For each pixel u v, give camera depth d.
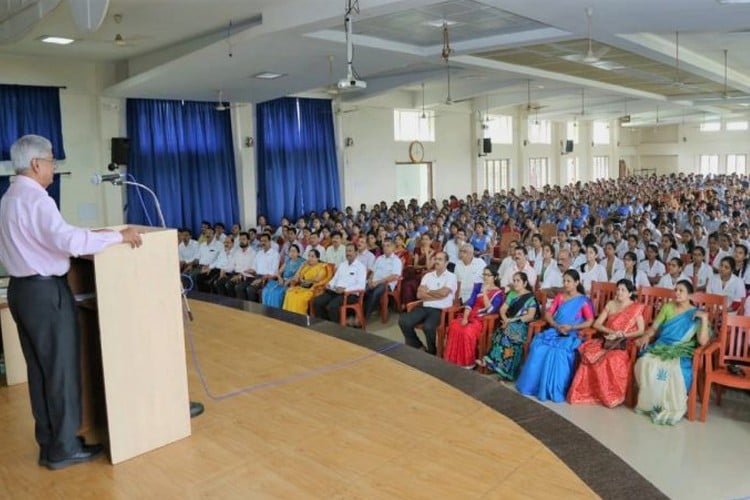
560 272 5.20
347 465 2.11
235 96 8.13
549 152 17.53
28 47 6.64
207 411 2.57
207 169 8.96
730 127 21.56
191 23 5.67
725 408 3.69
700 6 4.50
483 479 2.01
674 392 3.48
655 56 7.45
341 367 3.15
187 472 2.06
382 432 2.37
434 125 13.16
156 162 8.34
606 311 4.02
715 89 12.20
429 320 4.73
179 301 2.25
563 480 2.00
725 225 6.94
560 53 7.44
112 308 2.04
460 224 7.73
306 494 1.92
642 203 11.68
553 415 2.52
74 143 7.66
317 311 5.63
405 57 6.35
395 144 12.23
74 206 7.71
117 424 2.10
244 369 3.13
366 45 5.75
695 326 3.66
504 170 15.68
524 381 3.97
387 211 10.16
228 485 1.98
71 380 2.07
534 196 12.84
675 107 15.66
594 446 2.24
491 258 7.03
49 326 2.00
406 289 5.97
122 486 1.97
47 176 2.01
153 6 5.05
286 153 10.05
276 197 9.91
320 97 10.57
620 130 22.09
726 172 21.78
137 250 2.09
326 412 2.56
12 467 2.12
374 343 3.58
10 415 2.60
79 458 2.11
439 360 3.24
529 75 8.85
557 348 3.88
